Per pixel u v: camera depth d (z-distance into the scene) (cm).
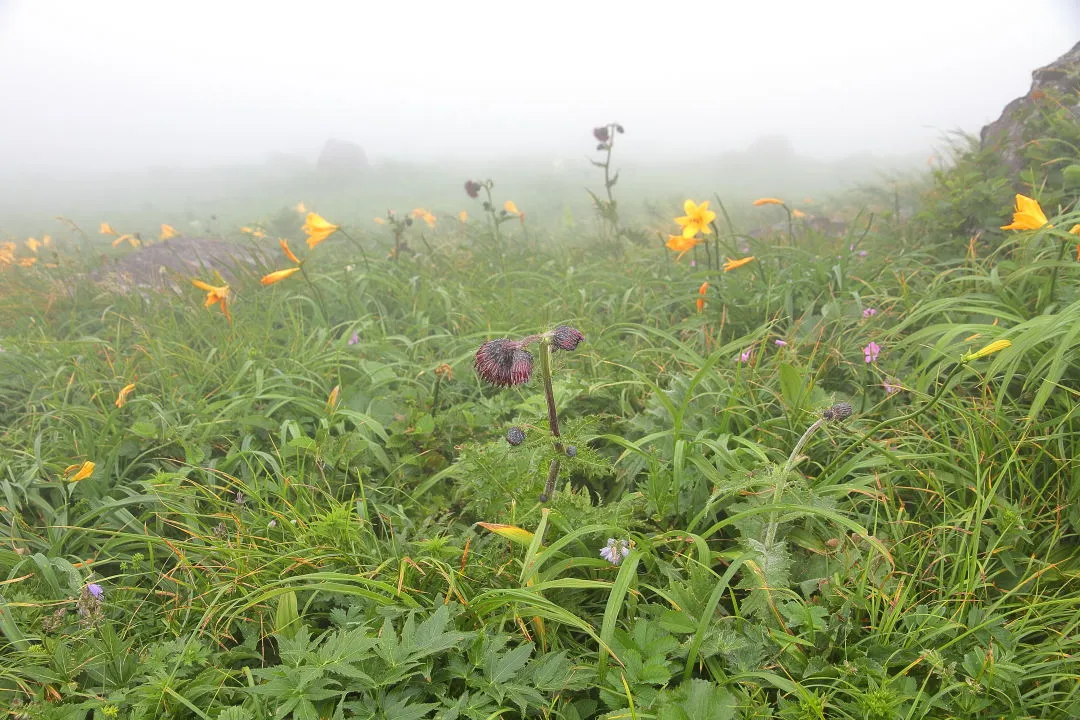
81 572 262
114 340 488
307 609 234
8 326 551
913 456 249
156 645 209
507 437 226
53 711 183
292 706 171
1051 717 181
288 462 322
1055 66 560
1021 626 202
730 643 197
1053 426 263
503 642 193
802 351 375
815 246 579
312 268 632
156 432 333
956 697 181
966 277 362
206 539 257
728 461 254
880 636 201
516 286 611
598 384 336
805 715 175
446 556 235
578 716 191
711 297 452
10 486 294
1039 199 412
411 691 188
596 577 241
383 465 324
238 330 470
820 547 234
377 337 468
